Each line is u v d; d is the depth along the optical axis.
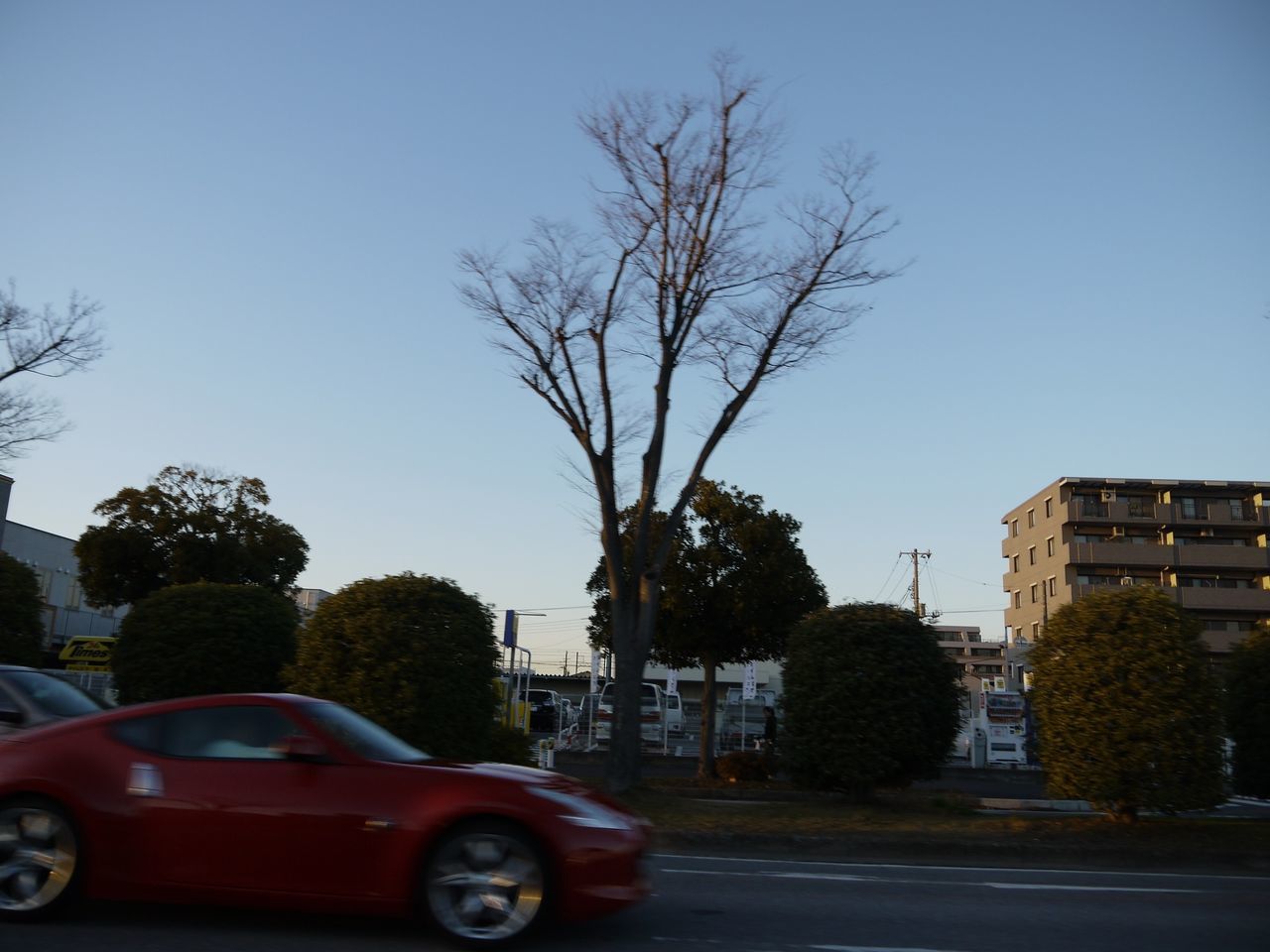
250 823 6.27
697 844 12.12
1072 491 66.25
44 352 21.16
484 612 14.08
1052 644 13.47
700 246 15.97
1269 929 7.82
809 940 6.93
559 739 31.89
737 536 23.52
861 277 16.30
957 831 12.55
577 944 6.54
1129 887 9.94
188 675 14.59
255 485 42.09
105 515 40.09
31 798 6.39
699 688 63.41
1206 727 12.73
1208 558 63.59
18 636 17.09
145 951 5.97
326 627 13.32
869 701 14.79
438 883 6.18
